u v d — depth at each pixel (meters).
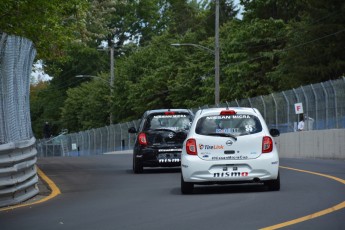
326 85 41.88
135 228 13.55
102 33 61.94
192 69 81.19
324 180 22.06
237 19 87.50
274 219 13.96
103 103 102.75
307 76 62.50
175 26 124.44
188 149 19.33
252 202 16.88
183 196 19.09
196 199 18.11
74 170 32.91
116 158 46.50
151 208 16.59
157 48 96.62
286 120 46.38
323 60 62.94
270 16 84.12
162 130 28.95
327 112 41.81
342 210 14.88
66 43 35.69
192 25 122.69
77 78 119.62
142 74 94.12
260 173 19.00
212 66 79.38
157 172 29.91
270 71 73.56
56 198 20.27
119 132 76.81
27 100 22.69
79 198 19.92
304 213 14.65
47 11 32.88
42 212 16.86
